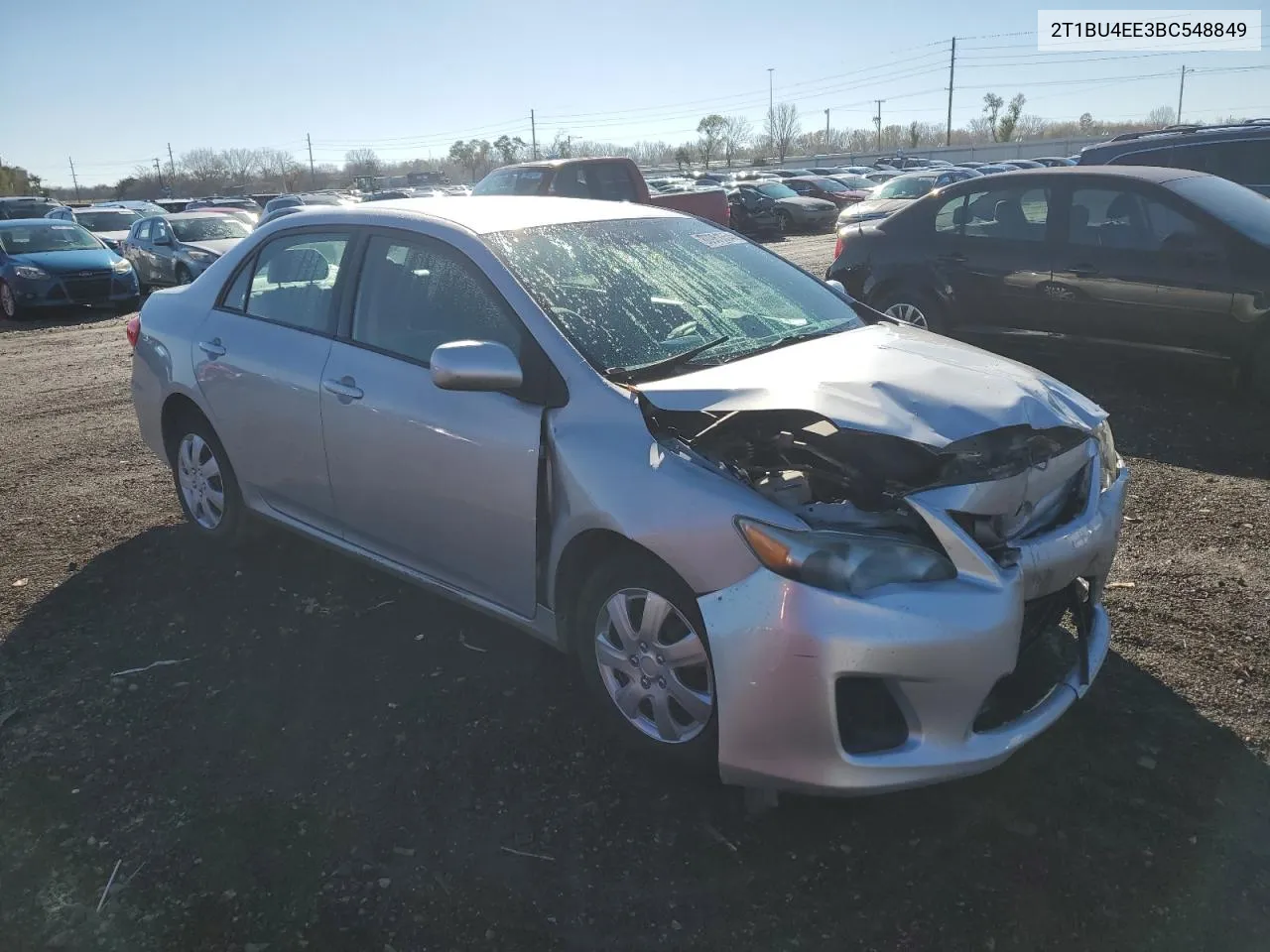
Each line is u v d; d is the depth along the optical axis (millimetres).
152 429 4723
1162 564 4219
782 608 2439
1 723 3250
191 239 17344
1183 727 3066
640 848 2625
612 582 2895
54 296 14336
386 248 3660
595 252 3602
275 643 3740
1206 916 2346
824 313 3852
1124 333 6762
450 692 3371
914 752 2492
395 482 3469
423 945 2326
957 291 7477
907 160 50875
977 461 2682
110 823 2758
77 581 4344
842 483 2658
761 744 2533
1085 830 2637
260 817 2768
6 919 2428
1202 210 6383
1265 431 5945
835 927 2354
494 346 2953
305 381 3756
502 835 2680
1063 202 6988
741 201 26141
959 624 2439
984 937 2311
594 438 2873
